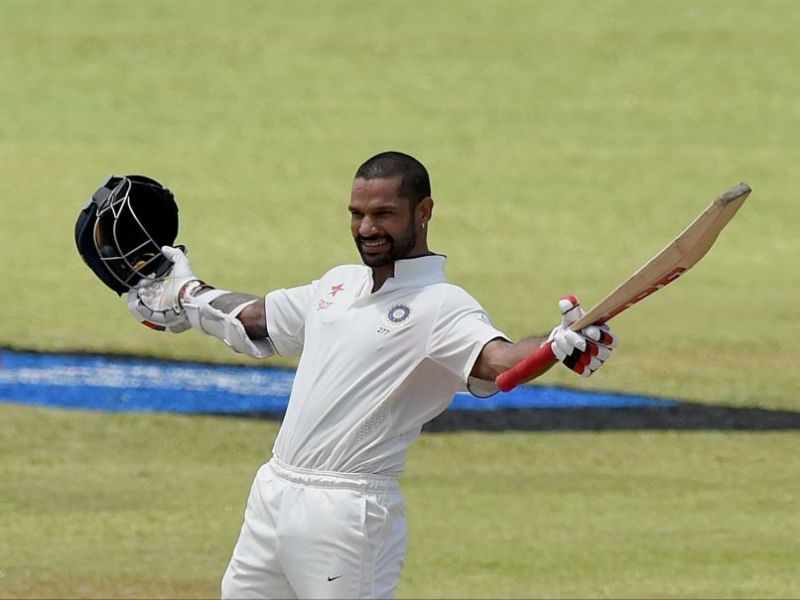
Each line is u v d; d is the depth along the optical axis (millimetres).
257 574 16734
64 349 43469
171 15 75875
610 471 34594
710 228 14406
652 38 73875
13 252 52625
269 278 51688
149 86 69250
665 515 31312
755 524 30703
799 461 35469
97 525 30219
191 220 56688
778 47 73000
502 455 35656
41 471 33938
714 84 70000
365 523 16141
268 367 42531
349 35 74125
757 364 43344
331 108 67562
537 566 27859
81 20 75062
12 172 60562
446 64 71625
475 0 78000
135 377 41188
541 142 64812
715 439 37094
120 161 62094
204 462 35062
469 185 60656
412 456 35469
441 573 27391
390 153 16516
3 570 27281
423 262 16547
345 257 54031
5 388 39875
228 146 63875
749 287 51125
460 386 16453
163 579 26906
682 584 26875
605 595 26172
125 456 35281
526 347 15391
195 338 44938
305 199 59031
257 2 77562
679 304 49031
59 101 67625
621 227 57219
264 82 69750
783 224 57375
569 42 73625
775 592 26375
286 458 16562
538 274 52500
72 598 25734
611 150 64062
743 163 62875
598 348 14875
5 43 72625
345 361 16391
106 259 19016
